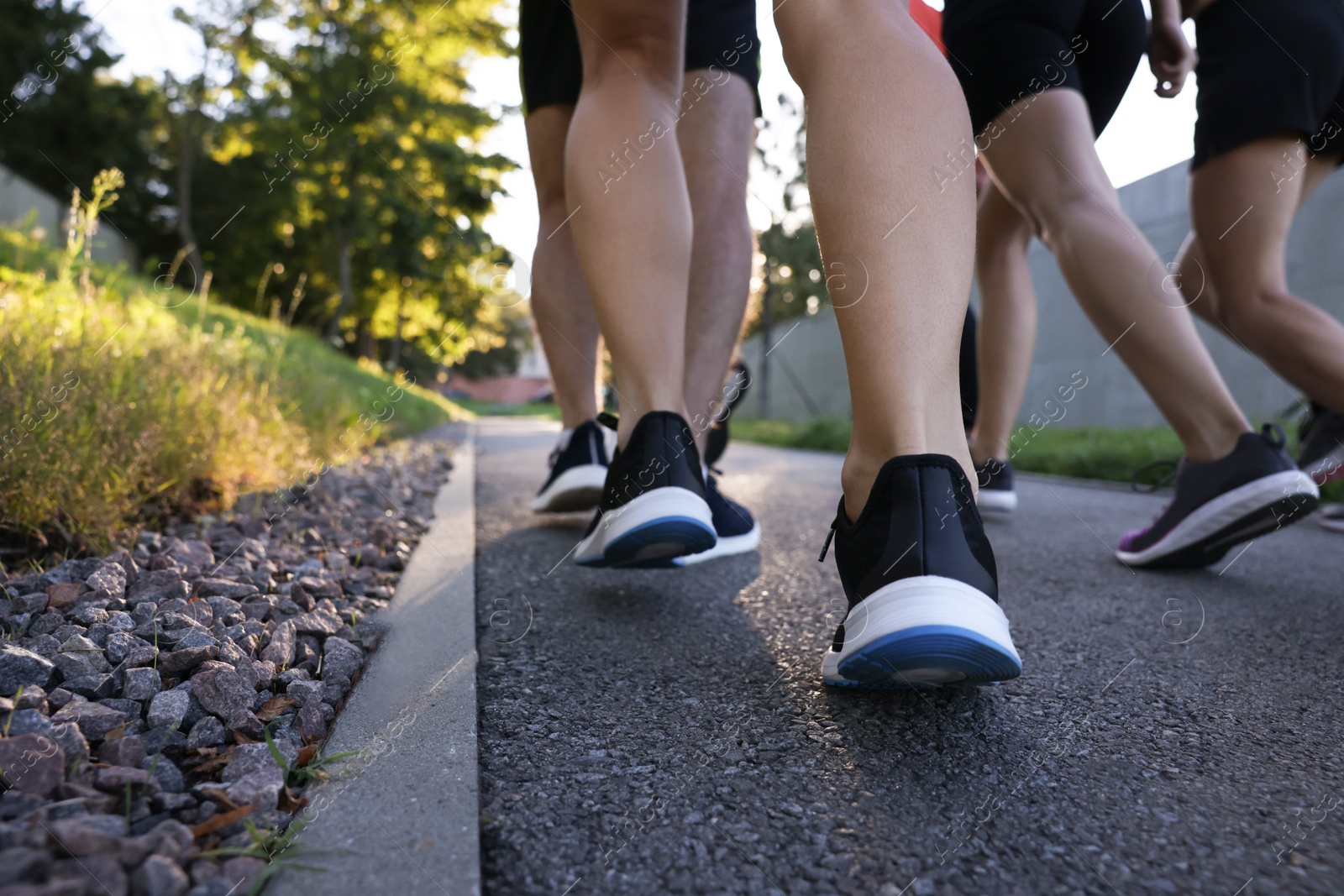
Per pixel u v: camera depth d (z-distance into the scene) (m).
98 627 1.02
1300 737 0.89
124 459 1.54
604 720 0.93
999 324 2.45
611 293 1.25
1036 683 1.06
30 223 3.79
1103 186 1.74
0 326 1.58
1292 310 1.79
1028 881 0.62
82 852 0.56
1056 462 4.77
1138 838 0.68
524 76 1.94
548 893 0.60
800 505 2.88
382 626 1.20
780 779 0.78
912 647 0.81
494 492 3.09
